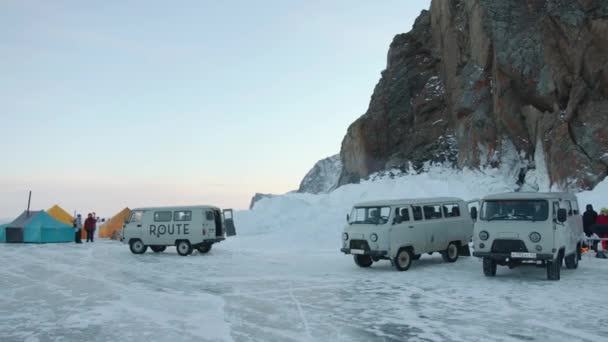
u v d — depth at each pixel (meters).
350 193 36.78
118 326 8.90
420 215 16.98
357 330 8.40
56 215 36.50
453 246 18.08
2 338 8.13
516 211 13.72
